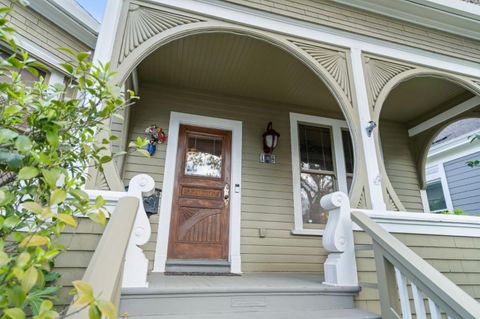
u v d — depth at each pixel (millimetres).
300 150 4125
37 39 2877
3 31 1045
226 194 3602
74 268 1599
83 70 1202
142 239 1685
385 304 1692
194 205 3459
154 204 2926
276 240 3510
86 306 751
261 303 1799
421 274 1430
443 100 4309
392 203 2488
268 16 2803
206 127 3805
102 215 1052
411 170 4770
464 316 1178
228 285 1926
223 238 3422
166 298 1641
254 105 4062
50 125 1021
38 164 969
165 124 3582
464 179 6512
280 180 3809
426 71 3193
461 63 3410
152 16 2439
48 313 669
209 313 1663
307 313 1745
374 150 2637
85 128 1256
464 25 3500
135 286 1620
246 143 3852
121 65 2213
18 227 948
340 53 2936
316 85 3756
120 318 1497
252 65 3359
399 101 4340
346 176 4160
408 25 3379
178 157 3584
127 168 3275
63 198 866
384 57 3094
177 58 3225
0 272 683
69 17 3100
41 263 801
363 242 2125
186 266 3121
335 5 3127
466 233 2447
